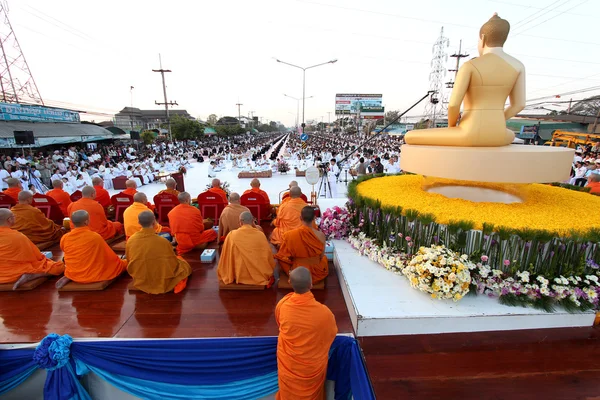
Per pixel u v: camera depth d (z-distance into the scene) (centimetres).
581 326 343
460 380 280
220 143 5619
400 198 488
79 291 432
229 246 428
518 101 445
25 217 575
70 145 3197
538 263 351
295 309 262
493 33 440
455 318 329
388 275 414
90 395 352
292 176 1823
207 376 335
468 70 439
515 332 336
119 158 2525
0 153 2120
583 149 2156
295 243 411
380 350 314
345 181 1472
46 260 466
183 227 541
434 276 348
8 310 387
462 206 436
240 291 433
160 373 332
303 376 266
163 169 2039
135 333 346
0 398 338
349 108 7544
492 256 360
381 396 266
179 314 380
